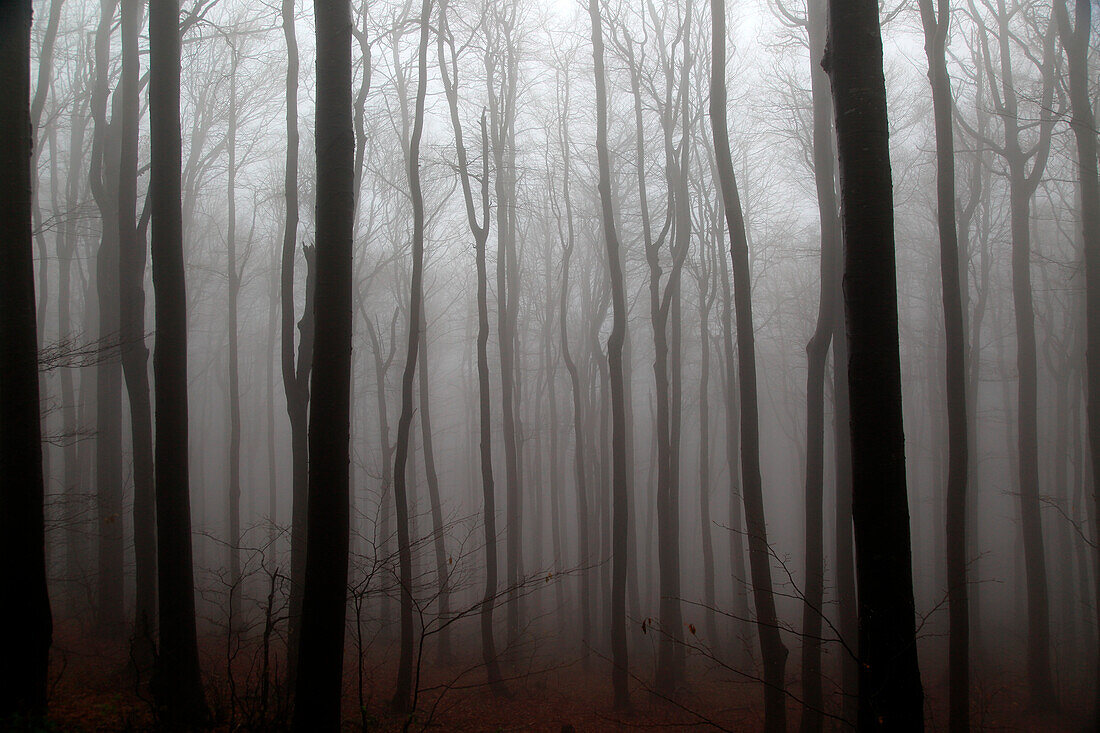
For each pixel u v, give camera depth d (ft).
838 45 20.35
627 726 39.70
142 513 38.27
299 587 35.91
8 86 23.81
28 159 24.36
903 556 18.39
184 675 28.07
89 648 41.27
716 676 54.34
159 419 29.66
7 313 23.36
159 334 30.12
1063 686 51.26
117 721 26.11
